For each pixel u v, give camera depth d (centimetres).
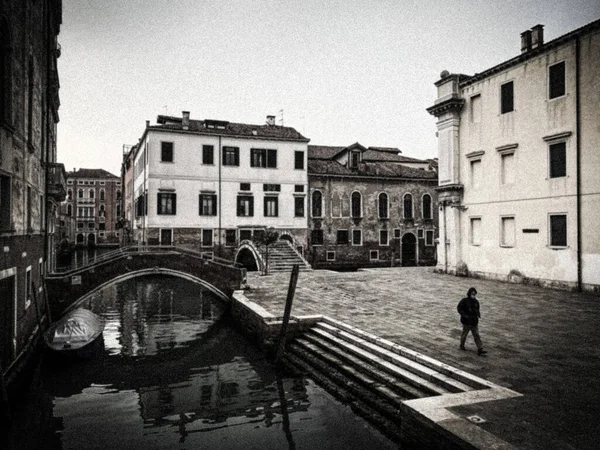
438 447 590
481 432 561
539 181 1927
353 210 3506
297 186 3269
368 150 4203
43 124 1620
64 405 1035
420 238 3697
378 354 1017
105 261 1892
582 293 1730
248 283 2172
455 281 2161
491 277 2180
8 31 995
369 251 3528
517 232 2033
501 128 2112
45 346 1310
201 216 3008
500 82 2111
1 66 1001
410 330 1168
